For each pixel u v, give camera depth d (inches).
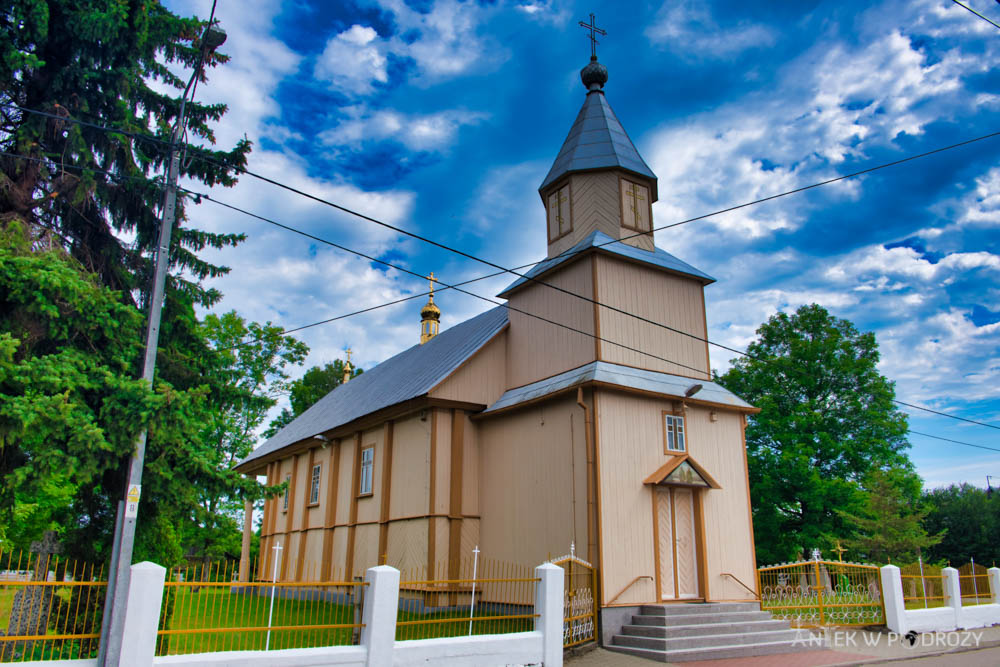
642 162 828.6
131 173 490.6
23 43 454.6
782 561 1137.4
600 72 900.6
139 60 505.4
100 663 328.8
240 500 464.1
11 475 351.3
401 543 799.1
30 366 367.2
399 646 395.2
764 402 1198.9
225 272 533.3
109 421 376.2
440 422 779.4
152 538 458.6
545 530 670.5
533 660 444.1
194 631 347.3
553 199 840.3
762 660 530.9
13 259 376.8
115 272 509.7
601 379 639.1
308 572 1026.1
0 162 457.4
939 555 1791.3
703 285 802.8
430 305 1330.0
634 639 559.8
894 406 1218.0
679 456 684.1
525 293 820.6
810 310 1273.4
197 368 514.9
